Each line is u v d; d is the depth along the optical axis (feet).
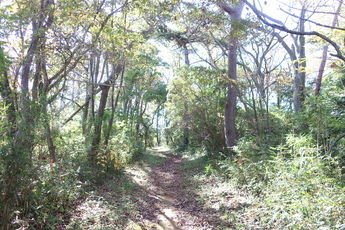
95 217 17.20
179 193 26.91
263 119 39.04
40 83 24.68
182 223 17.94
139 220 18.40
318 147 20.17
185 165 46.29
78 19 21.90
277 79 38.11
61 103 26.94
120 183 29.45
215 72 38.22
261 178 22.48
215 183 28.22
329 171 18.10
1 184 12.57
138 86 48.42
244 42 33.60
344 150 19.38
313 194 15.42
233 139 36.76
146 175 37.60
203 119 41.34
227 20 27.09
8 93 18.65
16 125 14.39
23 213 14.82
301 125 27.53
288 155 25.09
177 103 42.98
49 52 22.50
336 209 13.24
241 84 36.50
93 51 24.22
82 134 32.40
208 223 17.44
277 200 16.67
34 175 15.14
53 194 17.37
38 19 21.57
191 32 29.71
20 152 13.19
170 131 79.30
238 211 18.61
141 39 27.55
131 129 57.21
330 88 25.63
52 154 20.49
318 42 26.22
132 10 24.36
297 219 13.50
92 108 34.19
